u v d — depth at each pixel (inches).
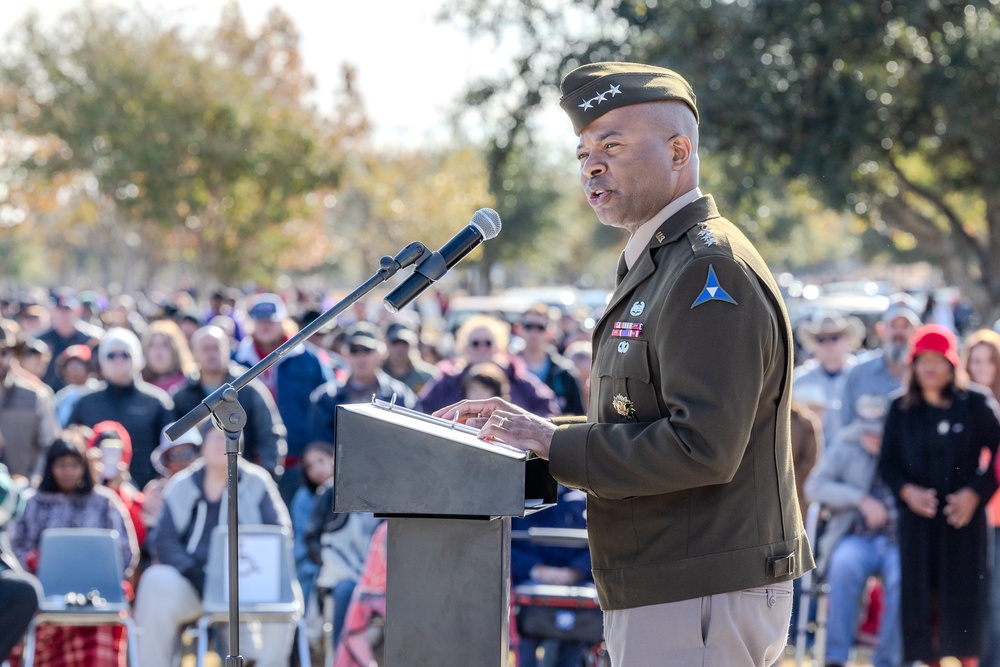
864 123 996.6
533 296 1897.1
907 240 2256.4
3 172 1983.3
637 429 162.2
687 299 161.3
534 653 372.2
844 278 5068.9
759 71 987.3
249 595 374.3
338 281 4372.5
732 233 169.0
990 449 384.2
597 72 174.7
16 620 343.0
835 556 409.4
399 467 161.3
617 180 173.2
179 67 1865.2
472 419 187.0
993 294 1181.1
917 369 390.3
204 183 1899.6
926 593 382.3
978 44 999.6
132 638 371.2
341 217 2812.5
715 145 1024.2
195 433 460.1
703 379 157.4
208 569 379.6
